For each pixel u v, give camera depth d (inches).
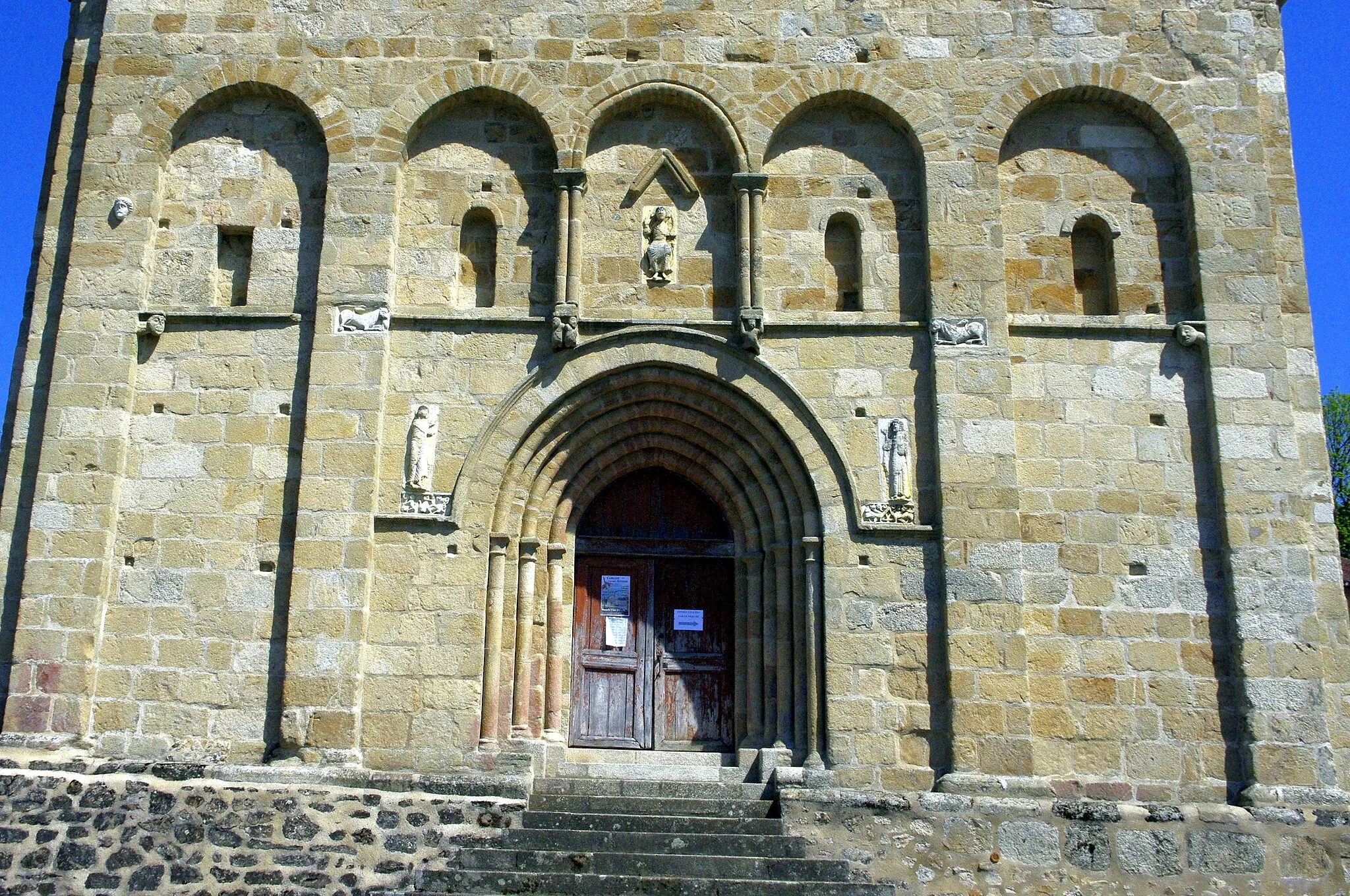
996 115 720.3
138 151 716.0
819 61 727.1
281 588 661.9
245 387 687.7
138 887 570.9
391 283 697.0
